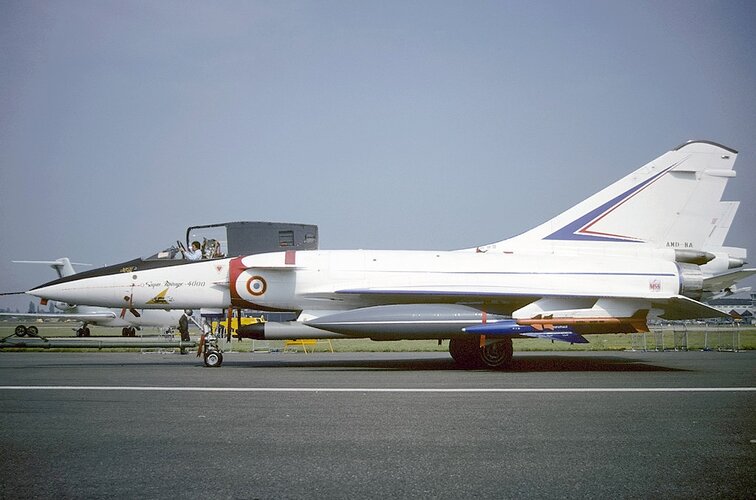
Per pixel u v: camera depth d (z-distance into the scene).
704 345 25.31
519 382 10.92
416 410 7.93
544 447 5.91
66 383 10.84
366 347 25.81
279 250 16.16
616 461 5.41
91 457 5.58
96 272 15.50
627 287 14.63
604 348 23.28
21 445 6.04
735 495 4.50
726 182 15.88
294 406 8.27
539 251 15.52
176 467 5.24
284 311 15.48
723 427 6.83
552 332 13.48
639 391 9.66
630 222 15.69
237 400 8.82
